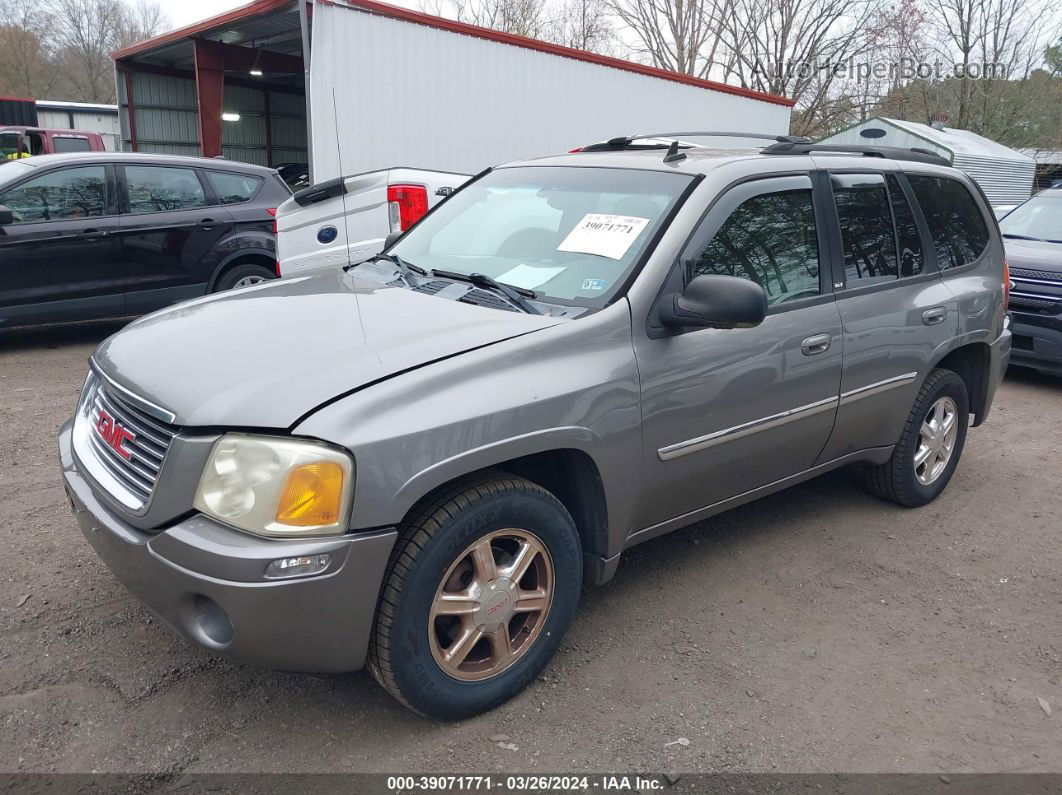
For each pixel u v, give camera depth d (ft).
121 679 9.41
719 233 10.73
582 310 9.70
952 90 100.27
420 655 8.30
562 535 9.25
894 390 13.42
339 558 7.54
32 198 22.80
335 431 7.54
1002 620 11.59
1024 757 8.82
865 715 9.41
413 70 31.53
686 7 94.99
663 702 9.46
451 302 10.05
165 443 7.94
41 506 13.58
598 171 12.00
